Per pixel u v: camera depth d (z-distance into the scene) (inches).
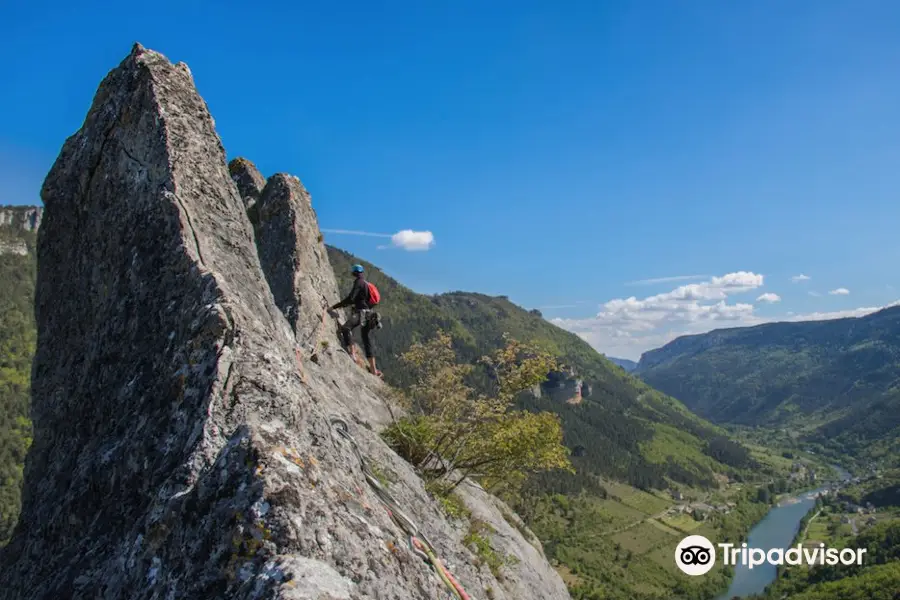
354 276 634.2
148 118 332.5
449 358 585.9
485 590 378.6
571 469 568.1
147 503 188.5
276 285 621.9
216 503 141.9
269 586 115.4
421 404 570.9
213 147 351.9
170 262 275.7
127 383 247.4
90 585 170.9
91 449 243.4
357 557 143.8
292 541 133.0
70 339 320.5
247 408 197.6
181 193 303.7
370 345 641.6
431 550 231.9
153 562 146.3
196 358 215.2
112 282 300.0
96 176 340.8
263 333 232.4
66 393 298.2
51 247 356.8
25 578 225.9
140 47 365.4
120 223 314.2
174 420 205.0
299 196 722.2
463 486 627.5
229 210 332.5
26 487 301.7
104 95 365.1
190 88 364.5
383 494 243.1
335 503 155.6
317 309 635.5
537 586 517.7
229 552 130.9
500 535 561.6
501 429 546.0
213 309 223.9
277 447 154.9
